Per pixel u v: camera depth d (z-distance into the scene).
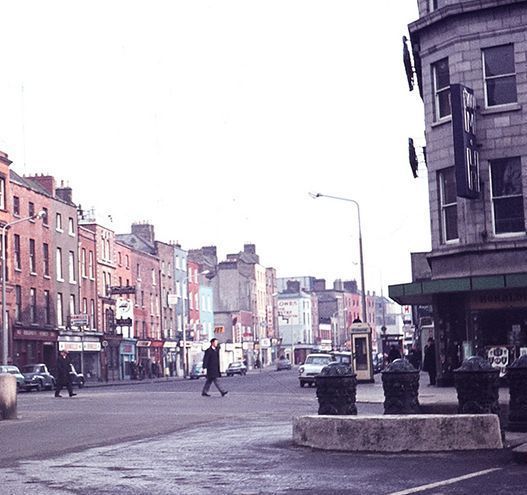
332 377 14.05
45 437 16.16
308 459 11.70
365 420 12.31
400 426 12.11
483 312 28.73
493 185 28.62
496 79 28.78
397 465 10.91
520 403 13.98
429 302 34.78
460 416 12.05
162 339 92.38
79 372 71.19
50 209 67.06
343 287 186.25
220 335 117.88
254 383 51.22
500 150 28.42
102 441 14.99
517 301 28.19
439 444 11.99
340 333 171.25
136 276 86.69
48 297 65.88
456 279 28.19
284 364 107.44
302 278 179.88
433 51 30.14
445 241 29.98
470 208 28.78
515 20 28.44
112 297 80.00
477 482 9.38
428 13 30.83
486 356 28.48
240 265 126.31
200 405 26.11
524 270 27.97
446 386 29.53
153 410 23.92
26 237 62.41
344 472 10.41
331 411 14.00
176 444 13.99
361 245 55.34
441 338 29.72
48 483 10.02
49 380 54.78
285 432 15.48
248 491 9.18
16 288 60.81
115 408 25.50
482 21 28.81
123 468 11.25
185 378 83.19
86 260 73.81
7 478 10.47
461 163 27.50
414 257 44.88
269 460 11.70
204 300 111.44
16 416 21.53
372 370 43.72
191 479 10.15
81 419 20.75
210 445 13.71
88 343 71.44
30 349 62.03
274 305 142.75
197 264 109.25
